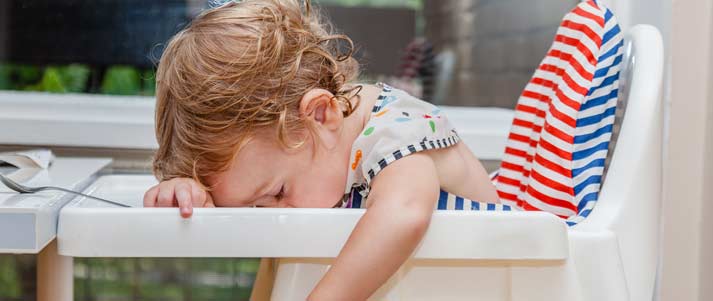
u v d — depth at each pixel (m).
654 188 0.83
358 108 0.83
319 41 0.84
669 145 1.11
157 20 1.46
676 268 1.12
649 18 1.19
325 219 0.65
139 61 1.46
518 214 0.66
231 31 0.78
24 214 0.61
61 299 0.93
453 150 0.85
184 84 0.76
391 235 0.64
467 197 0.87
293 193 0.78
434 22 1.53
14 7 1.42
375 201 0.68
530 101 1.00
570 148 0.89
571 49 0.95
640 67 0.88
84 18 1.44
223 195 0.77
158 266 1.45
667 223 1.12
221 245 0.63
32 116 1.26
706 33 1.10
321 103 0.77
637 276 0.81
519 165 1.00
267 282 0.89
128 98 1.43
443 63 1.54
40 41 1.43
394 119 0.79
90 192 0.85
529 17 1.49
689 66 1.11
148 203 0.75
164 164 0.81
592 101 0.90
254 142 0.75
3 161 0.91
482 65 1.53
